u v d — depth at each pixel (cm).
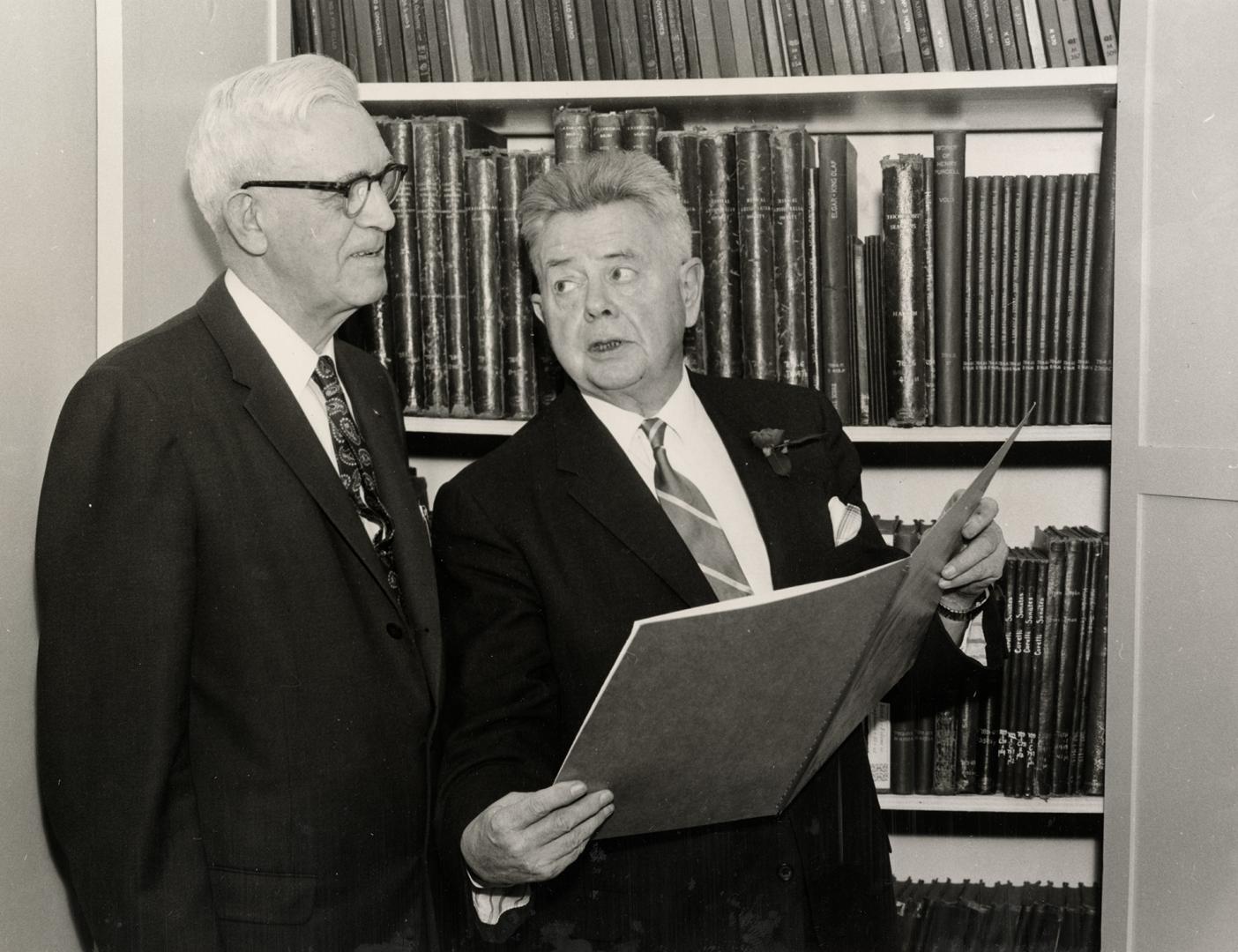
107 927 101
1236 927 133
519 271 173
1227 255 137
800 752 110
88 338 123
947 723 173
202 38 145
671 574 122
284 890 109
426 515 165
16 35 108
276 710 110
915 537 170
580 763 97
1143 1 151
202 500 108
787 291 169
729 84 166
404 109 179
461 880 113
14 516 109
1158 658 150
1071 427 165
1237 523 134
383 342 176
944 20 165
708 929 121
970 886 199
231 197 117
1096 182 166
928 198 169
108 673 101
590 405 135
